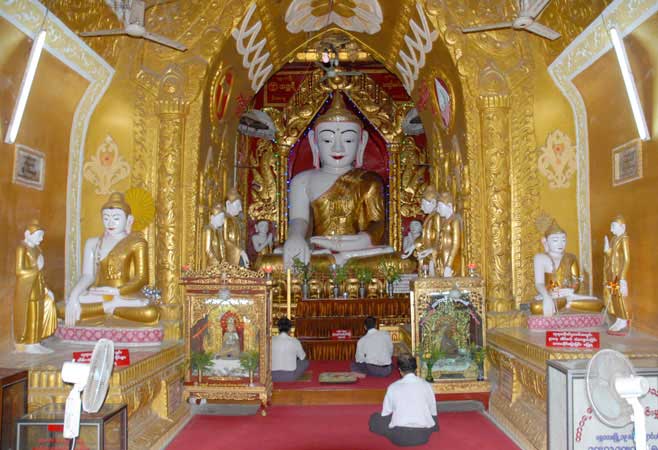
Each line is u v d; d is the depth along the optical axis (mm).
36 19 5012
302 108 11906
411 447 4922
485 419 5840
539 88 7008
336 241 10898
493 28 5691
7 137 4734
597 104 6465
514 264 6891
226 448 4949
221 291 5586
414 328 6395
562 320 6020
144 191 6551
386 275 9516
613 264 5676
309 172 11797
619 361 3404
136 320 5590
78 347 5262
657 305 5262
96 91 6441
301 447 4961
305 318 8664
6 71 4938
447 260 7094
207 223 7160
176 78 6621
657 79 5176
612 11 5379
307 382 6770
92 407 3465
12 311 4992
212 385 5590
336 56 11555
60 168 6043
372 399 6410
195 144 6773
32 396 4090
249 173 11883
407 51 8422
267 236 11586
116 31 5430
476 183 6898
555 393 4141
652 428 3863
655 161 5262
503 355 5699
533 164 6922
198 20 6734
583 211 6824
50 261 5785
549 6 6301
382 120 11875
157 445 4793
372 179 11625
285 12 7887
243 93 8766
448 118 7832
